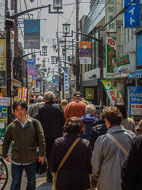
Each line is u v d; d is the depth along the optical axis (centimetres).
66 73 5312
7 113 1209
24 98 1964
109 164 418
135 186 310
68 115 933
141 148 308
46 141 745
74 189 412
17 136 528
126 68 1888
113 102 1647
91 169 439
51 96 759
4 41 1256
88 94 3725
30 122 536
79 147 427
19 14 1193
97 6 3181
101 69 1797
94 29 3506
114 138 423
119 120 435
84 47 2373
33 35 1778
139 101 1388
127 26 1673
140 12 1709
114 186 410
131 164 306
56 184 422
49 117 740
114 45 2202
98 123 558
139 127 512
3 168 661
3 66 1265
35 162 541
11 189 524
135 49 1972
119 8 2269
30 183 538
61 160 423
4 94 1658
